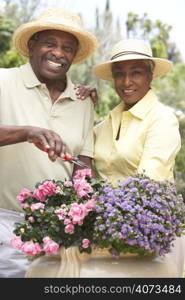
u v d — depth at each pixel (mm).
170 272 2002
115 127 2693
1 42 8531
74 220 1890
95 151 2732
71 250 1947
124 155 2576
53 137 2127
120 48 2680
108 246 1941
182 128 9422
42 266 2002
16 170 2484
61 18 2549
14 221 2502
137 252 1957
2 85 2547
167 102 12094
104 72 2924
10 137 2219
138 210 1891
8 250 2475
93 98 2760
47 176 2482
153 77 2949
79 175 2113
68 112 2633
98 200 1956
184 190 9297
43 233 1970
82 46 2758
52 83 2619
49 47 2518
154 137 2529
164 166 2473
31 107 2541
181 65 12305
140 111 2623
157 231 1898
